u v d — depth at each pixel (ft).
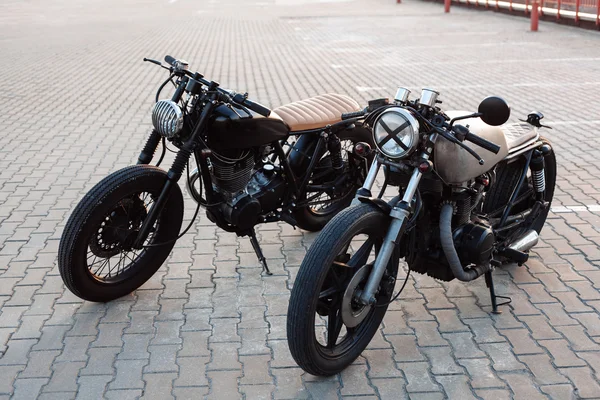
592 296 13.98
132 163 23.41
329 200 16.26
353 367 11.71
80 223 12.73
